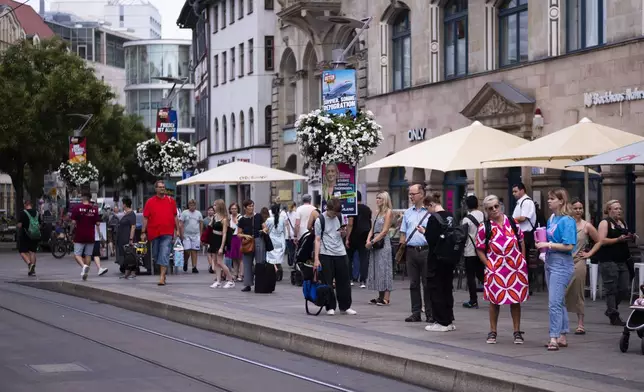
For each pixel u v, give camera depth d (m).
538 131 30.20
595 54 27.86
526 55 31.84
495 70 32.59
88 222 27.98
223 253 26.02
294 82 53.78
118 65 161.38
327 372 13.77
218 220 28.27
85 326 18.98
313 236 18.81
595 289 21.20
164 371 13.52
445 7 36.47
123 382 12.59
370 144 27.61
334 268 18.72
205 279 29.19
